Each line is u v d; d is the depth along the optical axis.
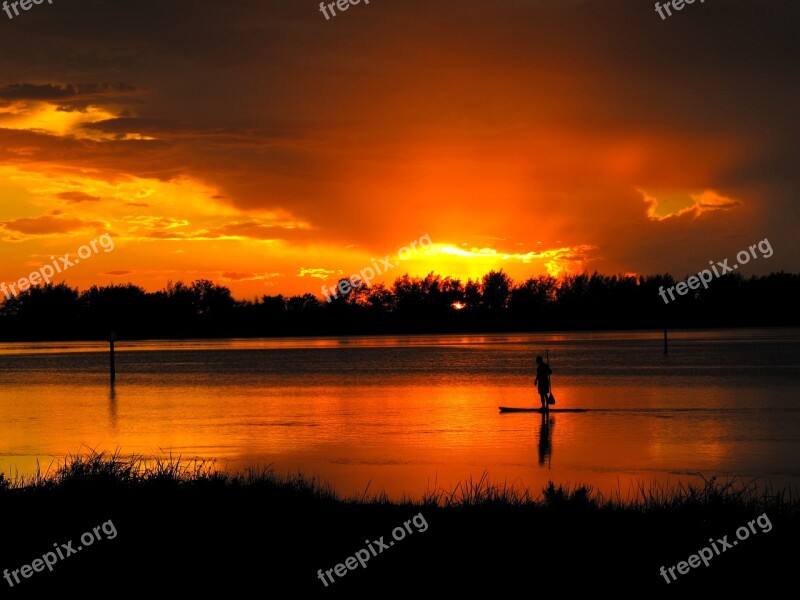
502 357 97.81
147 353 127.69
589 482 21.30
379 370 75.94
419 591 12.15
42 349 155.62
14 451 28.06
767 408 39.00
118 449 28.22
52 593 12.27
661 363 79.25
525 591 12.08
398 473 22.97
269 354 116.38
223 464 24.86
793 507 15.30
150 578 12.70
